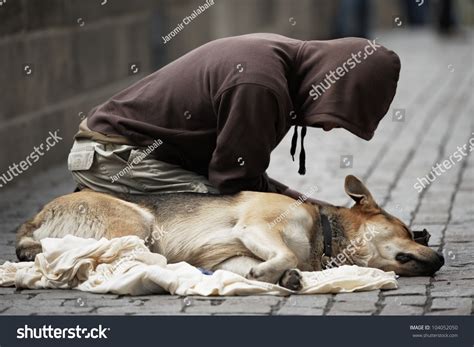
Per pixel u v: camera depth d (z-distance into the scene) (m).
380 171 18.97
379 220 11.48
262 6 39.84
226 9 34.50
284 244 10.85
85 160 11.82
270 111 11.18
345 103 11.30
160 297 10.45
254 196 11.30
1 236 13.93
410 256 11.29
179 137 11.55
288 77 11.57
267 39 11.66
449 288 10.73
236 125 11.16
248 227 10.96
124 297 10.47
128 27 24.86
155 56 27.55
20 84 18.34
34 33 19.03
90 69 22.12
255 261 11.05
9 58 17.84
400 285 10.91
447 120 25.59
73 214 11.23
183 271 10.71
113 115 11.87
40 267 10.88
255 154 11.28
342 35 43.22
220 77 11.34
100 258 10.84
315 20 47.12
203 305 10.12
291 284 10.47
